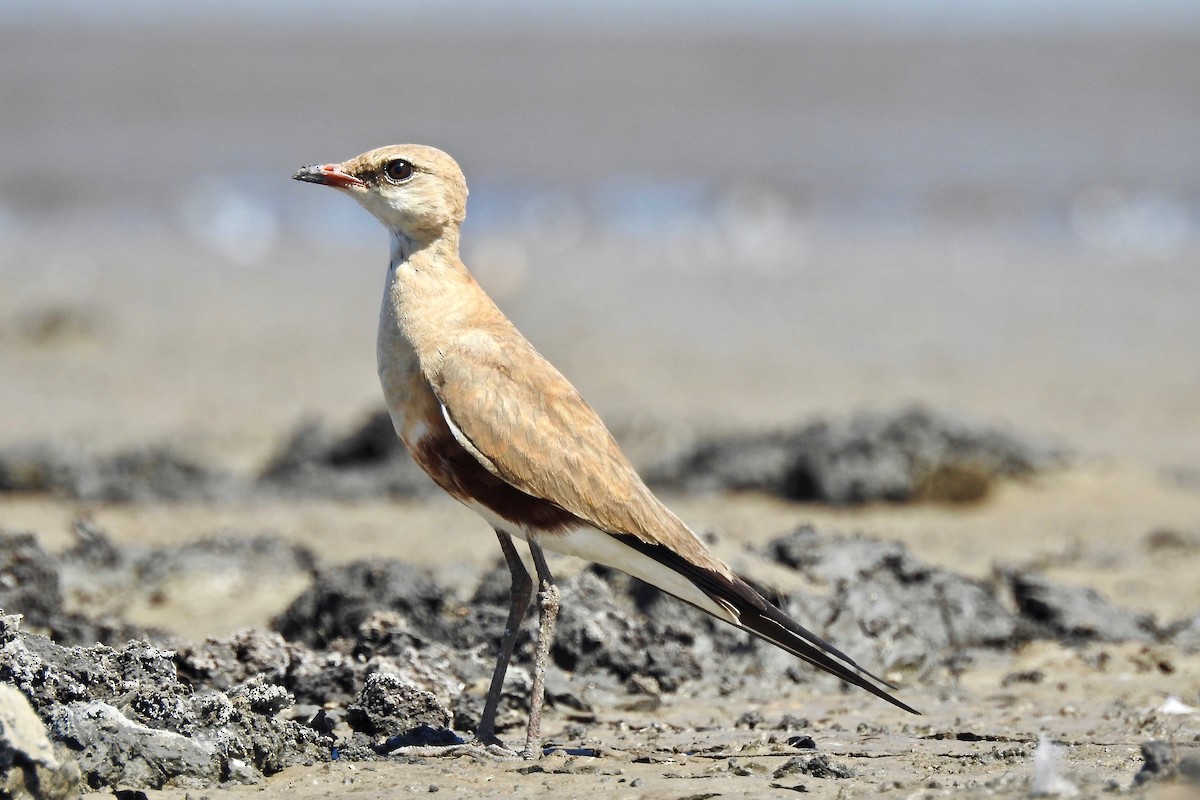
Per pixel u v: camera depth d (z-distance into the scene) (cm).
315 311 2716
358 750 707
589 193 4525
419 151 773
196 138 5662
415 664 822
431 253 777
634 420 1862
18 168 4681
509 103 7275
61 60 8762
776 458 1623
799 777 661
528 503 737
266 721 681
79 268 3103
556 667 915
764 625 722
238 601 1153
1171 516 1478
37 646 657
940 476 1548
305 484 1625
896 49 11162
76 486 1572
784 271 3206
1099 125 6322
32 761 580
